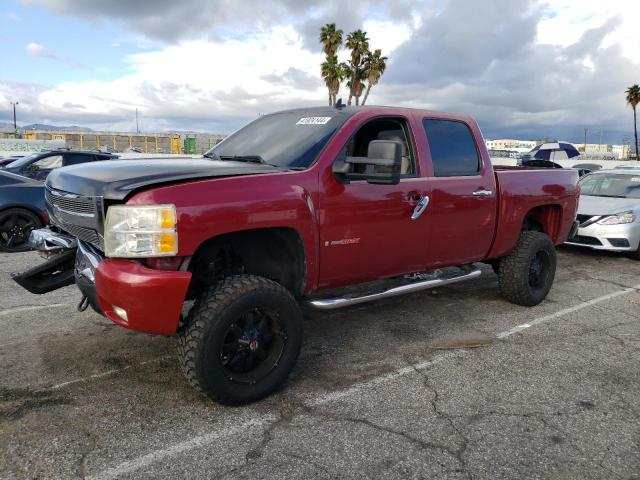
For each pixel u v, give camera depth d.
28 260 7.73
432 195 4.41
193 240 3.07
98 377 3.77
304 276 3.69
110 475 2.65
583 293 6.48
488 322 5.21
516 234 5.34
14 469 2.67
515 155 31.98
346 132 3.92
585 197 9.52
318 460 2.81
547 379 3.89
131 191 3.03
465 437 3.07
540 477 2.71
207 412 3.30
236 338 3.33
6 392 3.50
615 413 3.39
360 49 39.03
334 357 4.25
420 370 4.02
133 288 2.96
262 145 4.21
